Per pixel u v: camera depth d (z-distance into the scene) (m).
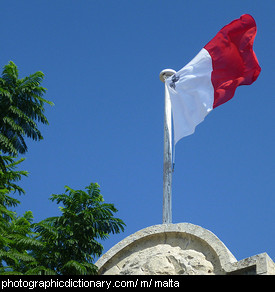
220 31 23.36
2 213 22.31
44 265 20.03
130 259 19.38
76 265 19.23
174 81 22.98
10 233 21.23
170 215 20.55
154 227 19.73
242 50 23.06
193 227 19.16
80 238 20.58
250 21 23.31
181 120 22.25
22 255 19.89
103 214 20.86
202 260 18.33
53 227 20.34
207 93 22.53
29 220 24.23
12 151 23.27
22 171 24.25
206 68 22.94
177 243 19.31
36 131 24.12
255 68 22.86
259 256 17.53
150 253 19.03
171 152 21.88
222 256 18.16
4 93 23.33
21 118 23.81
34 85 24.27
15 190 24.11
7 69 24.27
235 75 22.83
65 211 20.81
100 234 21.06
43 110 24.52
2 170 23.09
